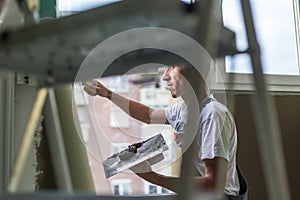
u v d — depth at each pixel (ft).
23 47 2.14
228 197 4.52
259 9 7.69
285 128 7.05
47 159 5.32
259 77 2.12
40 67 2.65
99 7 1.90
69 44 2.21
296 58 7.61
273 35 7.64
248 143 6.71
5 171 5.04
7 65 2.53
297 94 7.22
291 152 6.99
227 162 4.25
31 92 5.28
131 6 1.81
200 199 2.16
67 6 4.97
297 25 7.88
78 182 5.24
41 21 2.15
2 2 2.57
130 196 3.77
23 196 2.91
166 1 1.82
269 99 2.13
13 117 5.22
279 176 2.04
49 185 5.27
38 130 5.28
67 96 5.31
